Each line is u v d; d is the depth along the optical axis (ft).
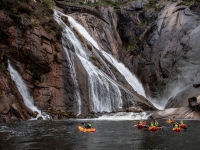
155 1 237.86
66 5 222.07
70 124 99.50
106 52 206.08
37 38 140.97
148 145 60.18
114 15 227.81
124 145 60.08
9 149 55.01
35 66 137.39
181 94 161.68
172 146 59.11
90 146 58.70
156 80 189.88
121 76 184.34
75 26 193.98
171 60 189.16
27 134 74.59
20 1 148.46
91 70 158.71
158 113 129.29
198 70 169.68
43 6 169.27
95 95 150.51
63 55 148.36
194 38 188.14
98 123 104.27
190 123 103.81
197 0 210.79
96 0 246.88
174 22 209.36
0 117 103.55
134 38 221.66
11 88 119.44
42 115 124.16
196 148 57.16
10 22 133.28
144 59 204.74
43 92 133.18
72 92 142.82
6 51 130.11
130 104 155.12
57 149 55.36
